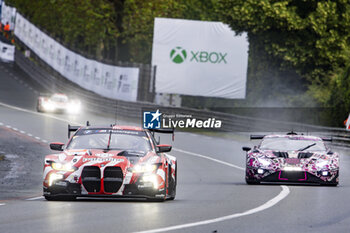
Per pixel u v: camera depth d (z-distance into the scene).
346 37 91.44
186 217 22.80
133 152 28.12
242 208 25.84
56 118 101.75
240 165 54.97
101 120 103.56
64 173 26.75
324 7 90.19
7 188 36.03
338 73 88.69
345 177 46.34
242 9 92.50
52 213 23.45
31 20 187.75
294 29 92.56
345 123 71.06
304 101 89.00
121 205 26.22
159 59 120.94
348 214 24.19
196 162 56.62
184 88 120.62
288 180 37.38
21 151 60.06
